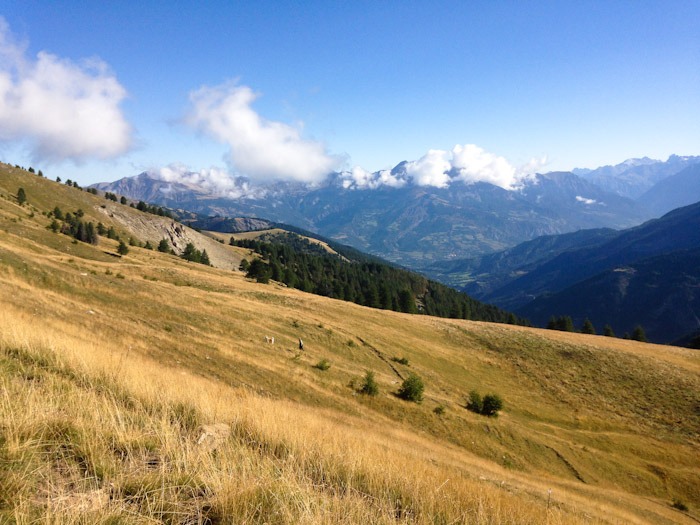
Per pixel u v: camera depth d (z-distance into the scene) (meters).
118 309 30.34
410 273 193.12
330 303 67.62
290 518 3.80
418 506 5.34
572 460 32.22
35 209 113.12
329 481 5.48
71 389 6.32
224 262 176.88
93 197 172.00
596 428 41.84
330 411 24.36
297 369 30.77
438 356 53.19
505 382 50.59
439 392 40.88
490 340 62.53
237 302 48.44
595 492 25.39
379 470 6.31
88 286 32.62
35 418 4.61
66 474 4.02
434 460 14.94
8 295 20.80
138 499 3.85
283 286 107.25
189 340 27.69
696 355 62.06
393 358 46.53
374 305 106.62
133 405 6.80
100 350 11.16
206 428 6.19
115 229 149.12
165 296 38.78
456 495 6.35
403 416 29.84
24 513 3.09
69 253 70.12
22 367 7.04
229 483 4.18
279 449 6.48
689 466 35.59
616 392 48.44
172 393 7.66
